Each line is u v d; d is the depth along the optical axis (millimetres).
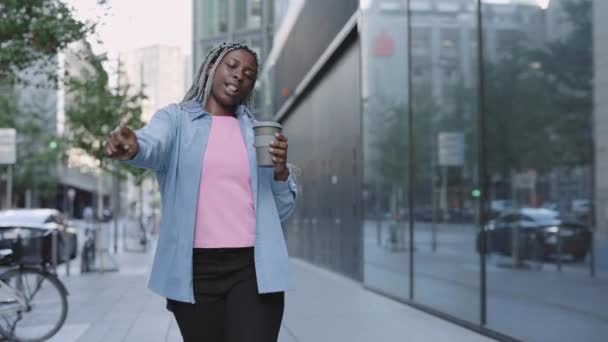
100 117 15055
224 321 2412
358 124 11672
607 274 4645
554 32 5316
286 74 19188
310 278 12625
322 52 13992
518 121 5902
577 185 5020
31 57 8102
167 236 2398
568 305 5125
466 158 7000
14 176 46625
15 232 7984
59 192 79688
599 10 4762
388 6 9594
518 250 5914
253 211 2445
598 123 4770
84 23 7848
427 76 8102
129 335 6531
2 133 11656
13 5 7629
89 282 11938
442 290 7672
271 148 2303
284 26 19562
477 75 6746
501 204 6227
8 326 6109
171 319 7547
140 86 12836
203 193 2414
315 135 15711
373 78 10406
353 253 12156
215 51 2578
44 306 6195
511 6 6031
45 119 41875
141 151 2240
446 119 7523
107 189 55156
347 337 6496
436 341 6262
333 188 13797
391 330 6867
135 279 12508
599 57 4754
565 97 5172
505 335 6113
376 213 10250
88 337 6418
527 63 5734
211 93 2562
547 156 5430
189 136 2436
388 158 9633
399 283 9203
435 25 7852
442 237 7676
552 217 5312
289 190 2521
